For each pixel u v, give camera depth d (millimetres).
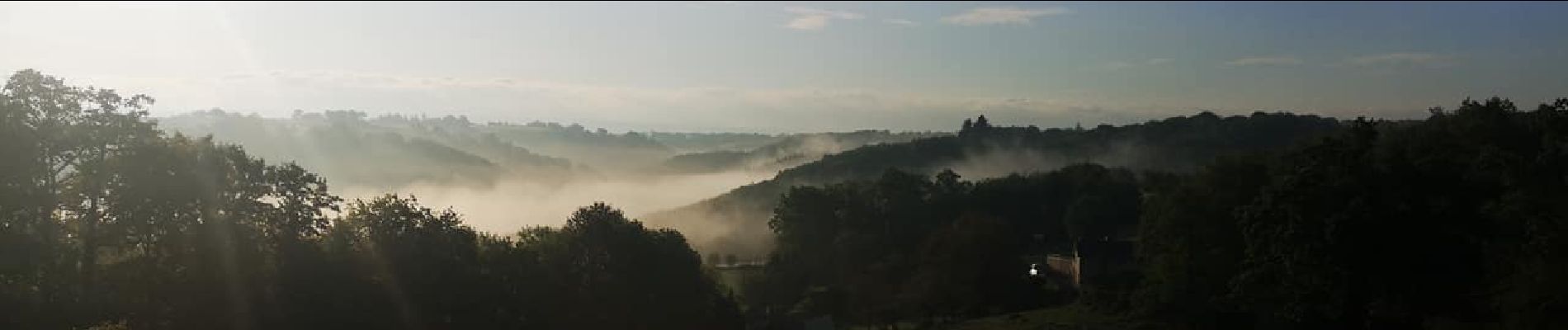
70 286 47094
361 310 49406
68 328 44438
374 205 55500
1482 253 46312
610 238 65375
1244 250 56156
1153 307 66938
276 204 52125
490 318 54781
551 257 61938
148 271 47906
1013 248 102500
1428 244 46719
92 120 49156
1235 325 61500
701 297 70250
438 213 59906
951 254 94625
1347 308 48250
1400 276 46688
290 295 48219
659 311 65500
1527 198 42969
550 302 58656
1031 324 73625
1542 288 39938
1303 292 49406
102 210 48375
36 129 46844
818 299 100938
